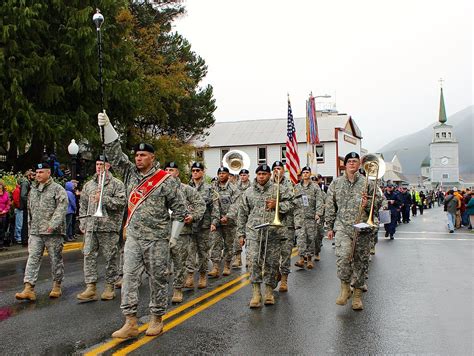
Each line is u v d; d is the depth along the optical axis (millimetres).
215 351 5621
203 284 9430
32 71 19984
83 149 25062
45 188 8312
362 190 7551
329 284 9680
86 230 8180
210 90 34438
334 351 5641
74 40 20891
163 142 29844
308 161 26844
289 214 9422
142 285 9484
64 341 6012
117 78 23797
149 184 6223
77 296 8289
